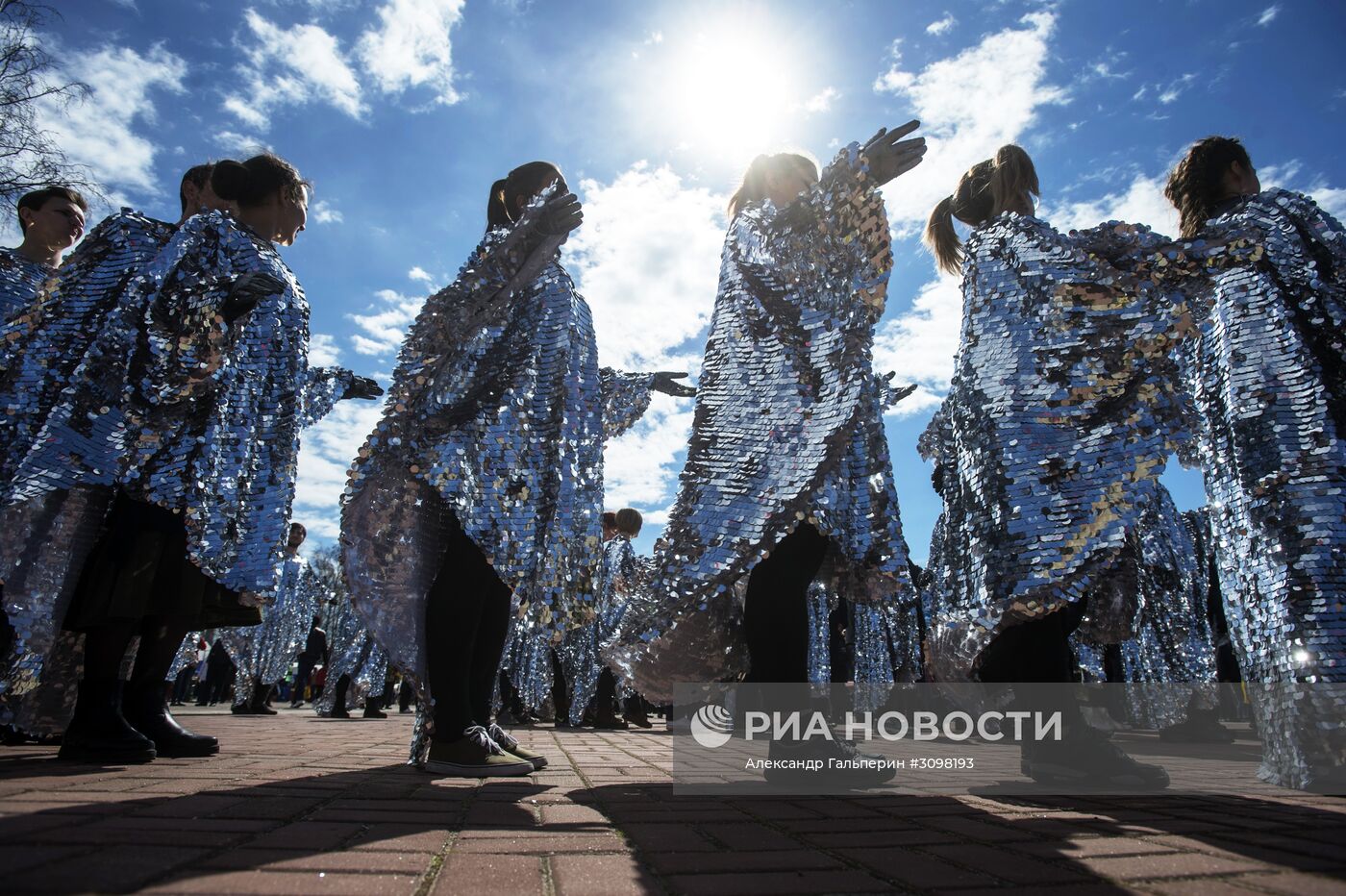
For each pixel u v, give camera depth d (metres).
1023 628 2.50
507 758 2.67
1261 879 1.30
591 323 3.29
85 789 2.02
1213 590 7.15
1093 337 2.53
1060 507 2.41
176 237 3.12
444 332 2.65
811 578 2.61
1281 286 2.69
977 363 2.70
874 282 2.59
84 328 3.12
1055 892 1.22
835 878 1.30
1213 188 3.03
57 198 4.34
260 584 3.09
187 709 10.35
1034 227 2.71
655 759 3.46
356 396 5.05
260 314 3.32
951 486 2.97
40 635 2.72
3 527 2.67
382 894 1.14
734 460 2.62
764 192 2.98
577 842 1.55
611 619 7.57
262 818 1.67
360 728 5.84
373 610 2.60
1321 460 2.48
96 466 2.84
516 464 2.75
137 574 2.85
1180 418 2.56
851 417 2.47
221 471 3.06
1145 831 1.71
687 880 1.27
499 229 2.84
